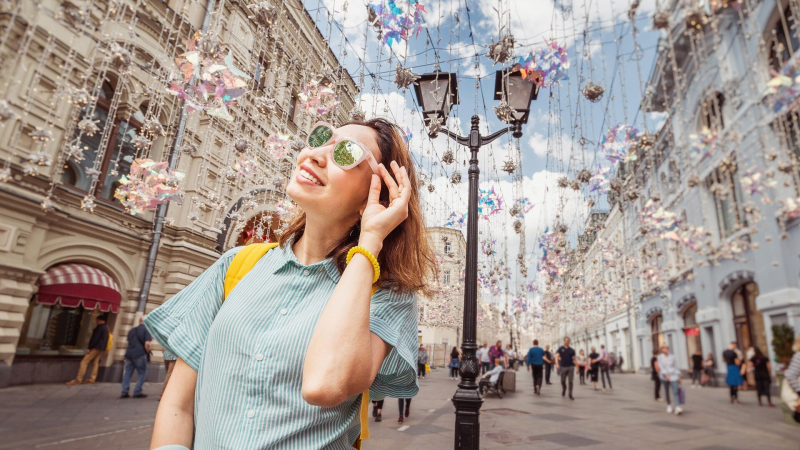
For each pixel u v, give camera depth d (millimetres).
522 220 4992
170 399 875
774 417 6648
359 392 692
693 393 9766
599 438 5375
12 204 6988
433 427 6066
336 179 861
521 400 10000
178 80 2469
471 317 4531
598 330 26406
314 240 929
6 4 1695
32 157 2352
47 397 6645
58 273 7996
